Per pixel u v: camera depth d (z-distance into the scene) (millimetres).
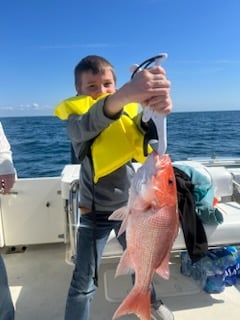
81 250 1963
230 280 2682
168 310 2268
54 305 2512
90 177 1928
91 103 1713
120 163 1725
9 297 1977
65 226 3016
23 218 3250
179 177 2527
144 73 1175
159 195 1206
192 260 2371
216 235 2469
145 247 1236
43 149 14828
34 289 2713
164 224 1229
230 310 2402
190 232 2383
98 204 1927
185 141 17375
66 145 15711
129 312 1282
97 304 2486
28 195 3225
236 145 16375
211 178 2883
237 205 2938
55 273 2949
